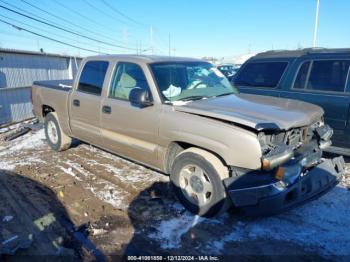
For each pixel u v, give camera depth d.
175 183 3.67
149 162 4.05
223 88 4.46
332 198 3.96
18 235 3.25
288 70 5.51
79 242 3.12
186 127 3.41
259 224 3.39
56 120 5.81
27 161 5.59
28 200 4.05
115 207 3.82
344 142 4.79
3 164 5.46
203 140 3.27
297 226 3.35
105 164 5.30
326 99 4.92
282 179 2.89
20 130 8.11
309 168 3.41
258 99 4.04
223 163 3.28
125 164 5.27
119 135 4.35
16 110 10.13
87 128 4.97
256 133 2.98
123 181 4.56
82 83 5.05
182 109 3.51
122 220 3.52
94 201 3.98
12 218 3.60
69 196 4.14
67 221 3.52
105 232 3.29
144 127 3.88
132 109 4.01
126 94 4.19
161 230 3.32
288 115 3.32
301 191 3.06
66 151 6.09
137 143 4.08
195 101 3.78
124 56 4.41
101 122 4.59
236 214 3.59
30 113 10.76
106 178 4.70
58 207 3.85
